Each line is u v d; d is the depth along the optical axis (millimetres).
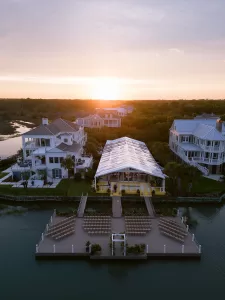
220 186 46906
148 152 62062
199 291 24234
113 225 33938
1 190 44688
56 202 42625
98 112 109688
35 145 54312
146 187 45219
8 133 125438
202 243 31438
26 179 48344
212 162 52594
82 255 27984
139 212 37562
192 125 62625
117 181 47500
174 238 30750
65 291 24141
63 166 47125
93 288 24578
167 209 40188
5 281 25281
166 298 23359
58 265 27562
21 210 41281
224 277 26031
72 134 60344
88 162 53812
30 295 23594
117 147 61406
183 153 56531
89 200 41938
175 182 47062
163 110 151375
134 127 99625
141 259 27672
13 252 29719
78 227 33438
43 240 30641
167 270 26984
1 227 35625
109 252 28141
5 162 59750
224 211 40938
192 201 42031
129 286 24828
